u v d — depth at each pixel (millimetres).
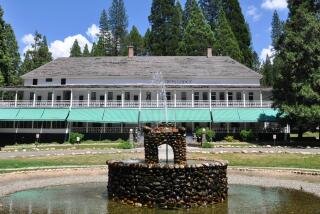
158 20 105000
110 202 19578
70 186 24531
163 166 18766
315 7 55531
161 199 18625
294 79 52844
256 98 67688
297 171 29719
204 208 18281
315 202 19562
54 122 63312
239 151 41219
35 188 23688
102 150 44531
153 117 60656
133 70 72062
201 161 22141
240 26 104562
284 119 55969
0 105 63406
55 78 71000
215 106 63312
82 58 78000
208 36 93875
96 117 60594
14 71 89688
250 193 22250
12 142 61875
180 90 66875
